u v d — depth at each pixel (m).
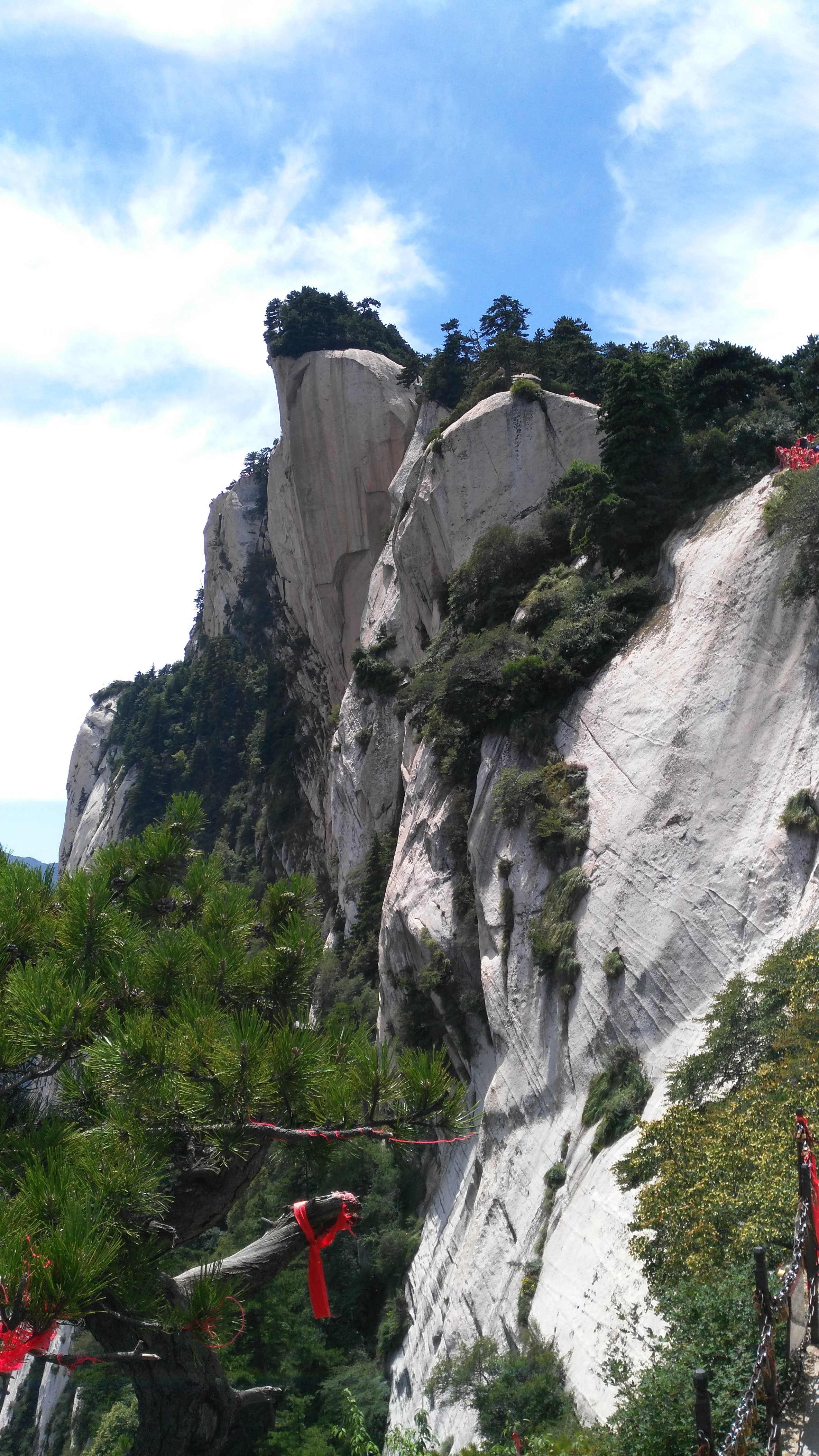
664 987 22.95
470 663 34.09
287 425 65.75
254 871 63.91
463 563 42.31
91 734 120.31
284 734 75.94
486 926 30.50
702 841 23.94
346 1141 7.40
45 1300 5.11
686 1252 11.93
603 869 26.44
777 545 25.92
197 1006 7.06
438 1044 33.88
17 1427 42.09
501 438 43.69
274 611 83.69
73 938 7.64
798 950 17.67
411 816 38.16
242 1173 7.34
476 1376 21.33
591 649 31.67
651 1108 21.23
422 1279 30.03
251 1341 25.89
